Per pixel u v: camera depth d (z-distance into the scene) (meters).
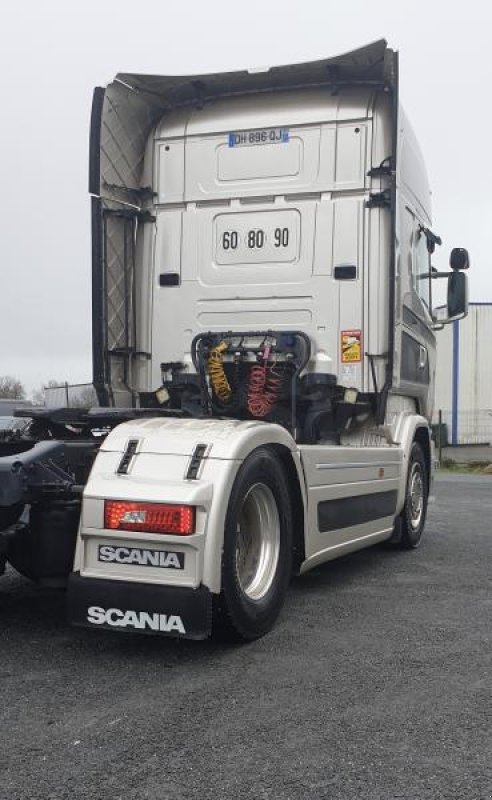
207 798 2.69
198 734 3.20
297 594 5.67
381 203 6.00
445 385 29.78
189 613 3.86
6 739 3.14
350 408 6.11
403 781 2.82
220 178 6.33
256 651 4.29
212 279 6.31
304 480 4.94
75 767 2.90
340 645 4.40
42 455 4.28
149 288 6.44
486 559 7.08
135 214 6.39
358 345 6.04
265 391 6.09
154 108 6.50
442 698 3.61
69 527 4.24
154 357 6.42
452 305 7.96
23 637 4.54
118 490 3.98
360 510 5.93
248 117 6.30
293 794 2.72
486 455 27.89
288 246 6.17
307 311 6.12
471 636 4.59
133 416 5.12
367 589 5.83
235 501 4.11
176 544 3.88
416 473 7.58
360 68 6.05
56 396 6.98
